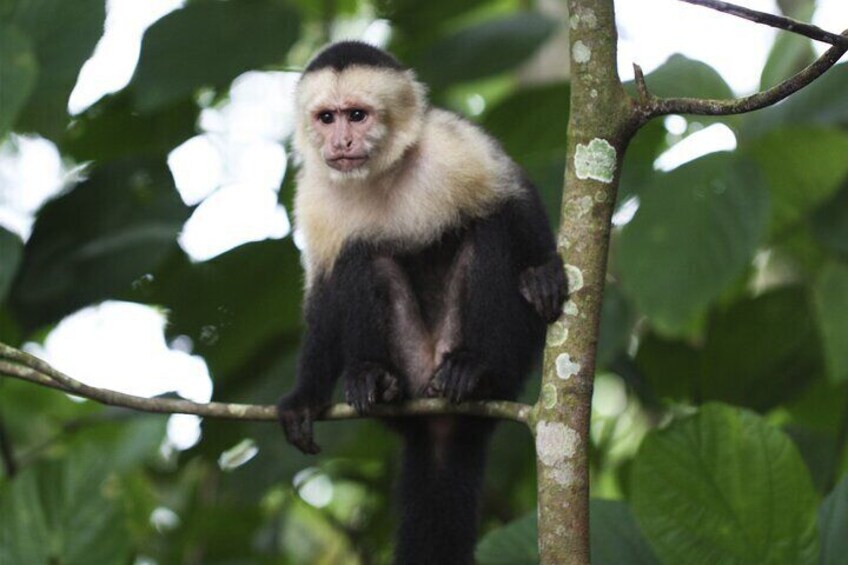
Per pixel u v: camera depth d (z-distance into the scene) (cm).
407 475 1009
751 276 1338
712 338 1227
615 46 767
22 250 1066
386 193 1021
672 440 856
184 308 1208
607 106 761
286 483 1193
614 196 764
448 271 1035
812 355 1223
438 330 1035
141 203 1155
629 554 896
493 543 923
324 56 1051
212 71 1162
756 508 842
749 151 1105
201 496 1346
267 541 1409
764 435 848
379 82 1016
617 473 1292
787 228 1181
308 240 1026
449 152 1010
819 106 1093
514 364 935
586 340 749
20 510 1032
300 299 1205
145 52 1167
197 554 1396
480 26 1242
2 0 1128
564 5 1427
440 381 923
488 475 1248
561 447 736
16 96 1027
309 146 1041
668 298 1009
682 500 851
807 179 1131
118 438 1259
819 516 862
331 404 964
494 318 936
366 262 998
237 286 1199
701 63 1109
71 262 1121
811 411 1259
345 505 1742
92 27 1123
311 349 981
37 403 1460
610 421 1524
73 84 1123
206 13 1170
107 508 1037
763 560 841
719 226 1020
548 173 1152
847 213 1121
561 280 781
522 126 1190
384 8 1327
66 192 1152
